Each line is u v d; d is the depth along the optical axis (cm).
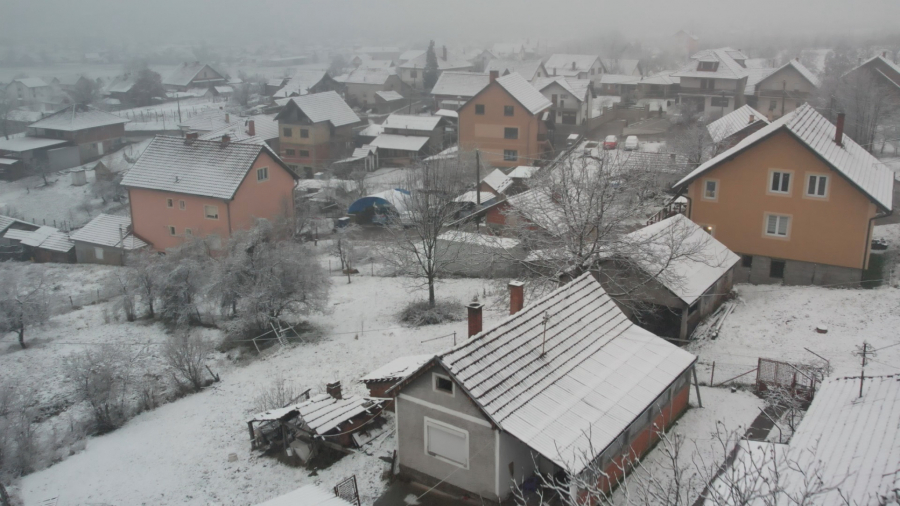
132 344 3291
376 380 2359
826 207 3138
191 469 2150
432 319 3219
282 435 2244
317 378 2730
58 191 7338
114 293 3900
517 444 1766
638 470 1900
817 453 1393
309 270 3328
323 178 6819
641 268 2669
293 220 4794
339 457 2125
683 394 2203
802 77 7106
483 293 3541
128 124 9375
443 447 1827
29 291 3691
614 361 2056
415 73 12081
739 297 3155
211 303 3669
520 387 1802
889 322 2678
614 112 8225
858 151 3544
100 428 2514
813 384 2170
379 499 1862
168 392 2758
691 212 3475
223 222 4406
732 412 2209
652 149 6062
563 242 2881
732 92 7494
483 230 4291
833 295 3019
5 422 2358
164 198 4600
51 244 5028
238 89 12762
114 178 7156
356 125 8456
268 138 7625
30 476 2191
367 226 4966
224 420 2455
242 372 2872
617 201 2883
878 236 3781
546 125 7056
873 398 1555
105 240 4791
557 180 3288
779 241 3288
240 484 2048
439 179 4016
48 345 3344
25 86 13000
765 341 2675
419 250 3694
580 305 2180
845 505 1125
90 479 2139
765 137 3164
